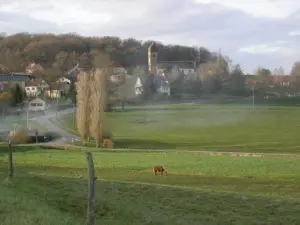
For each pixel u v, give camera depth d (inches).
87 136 3225.9
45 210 648.4
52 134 3673.7
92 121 3181.6
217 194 1128.2
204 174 1753.2
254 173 1755.7
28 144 3083.2
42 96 6501.0
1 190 765.3
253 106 6520.7
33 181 1021.8
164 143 3282.5
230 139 3467.0
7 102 4874.5
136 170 1884.8
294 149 2834.6
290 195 1363.2
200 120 4911.4
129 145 3184.1
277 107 6353.3
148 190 1128.8
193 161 2113.7
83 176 1688.0
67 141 3371.1
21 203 657.0
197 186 1526.8
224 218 914.1
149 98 7593.5
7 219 559.5
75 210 796.0
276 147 2957.7
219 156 2347.4
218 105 6717.5
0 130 3599.9
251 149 2856.8
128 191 1107.9
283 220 927.7
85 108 3221.0
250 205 1037.2
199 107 6378.0
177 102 7342.5
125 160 2181.3
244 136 3649.1
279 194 1380.4
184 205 1003.3
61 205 804.6
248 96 7746.1
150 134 3846.0
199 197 1082.7
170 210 951.0
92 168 580.4
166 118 5083.7
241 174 1737.2
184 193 1116.5
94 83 3248.0
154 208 950.4
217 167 1902.1
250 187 1507.1
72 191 977.5
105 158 2271.2
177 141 3388.3
